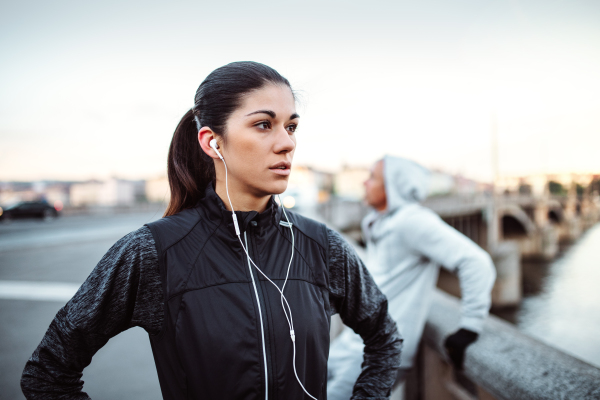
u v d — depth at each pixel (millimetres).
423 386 1979
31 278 5879
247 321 749
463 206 21672
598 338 14406
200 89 867
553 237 33312
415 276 1650
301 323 791
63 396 771
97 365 2904
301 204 16109
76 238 11422
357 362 1536
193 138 953
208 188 879
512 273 17984
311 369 803
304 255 879
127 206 30203
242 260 809
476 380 1438
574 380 1180
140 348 3225
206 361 729
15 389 2508
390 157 1798
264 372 734
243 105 794
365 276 992
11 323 3797
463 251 1516
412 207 1695
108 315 768
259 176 804
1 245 9805
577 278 25281
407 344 1605
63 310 788
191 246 806
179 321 753
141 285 777
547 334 15023
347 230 13734
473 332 1517
